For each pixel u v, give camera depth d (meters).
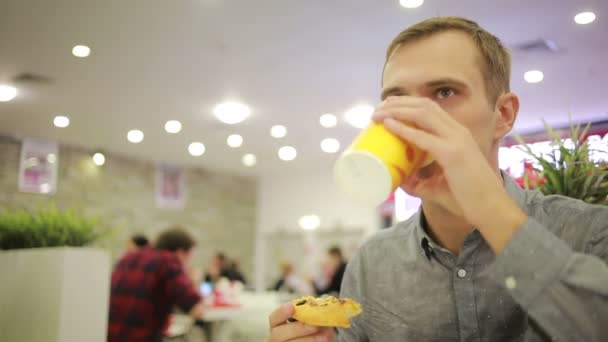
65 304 1.89
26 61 4.16
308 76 4.45
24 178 6.68
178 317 4.89
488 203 0.58
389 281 0.96
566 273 0.55
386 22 3.47
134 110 5.46
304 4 3.26
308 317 0.75
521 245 0.56
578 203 0.81
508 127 0.83
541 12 3.08
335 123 5.45
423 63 0.75
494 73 0.79
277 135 6.03
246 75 4.45
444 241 0.88
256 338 5.02
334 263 6.47
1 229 2.17
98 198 7.43
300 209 9.21
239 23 3.54
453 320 0.87
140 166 8.09
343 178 0.65
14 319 2.00
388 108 0.63
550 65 3.26
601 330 0.53
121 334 2.68
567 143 1.20
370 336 0.98
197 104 5.25
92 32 3.67
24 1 3.23
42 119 5.83
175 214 8.44
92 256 2.02
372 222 8.38
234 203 9.41
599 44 3.13
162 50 3.97
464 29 0.78
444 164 0.59
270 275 9.37
